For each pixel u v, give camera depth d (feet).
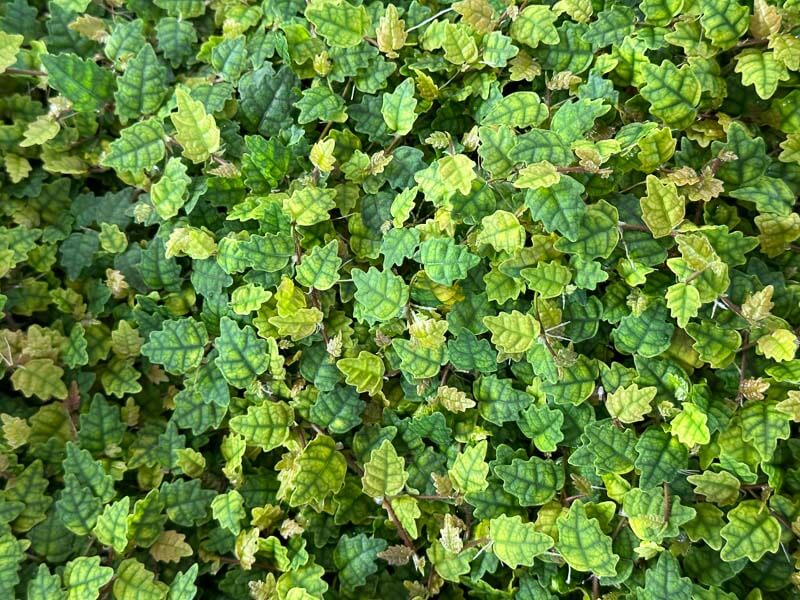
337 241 0.58
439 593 0.56
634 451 0.51
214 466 0.63
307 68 0.65
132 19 0.76
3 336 0.63
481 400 0.56
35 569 0.58
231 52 0.67
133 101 0.65
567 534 0.50
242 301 0.59
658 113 0.55
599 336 0.56
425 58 0.62
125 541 0.55
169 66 0.71
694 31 0.56
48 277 0.68
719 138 0.55
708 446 0.50
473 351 0.55
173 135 0.65
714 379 0.52
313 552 0.57
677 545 0.50
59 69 0.64
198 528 0.60
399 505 0.55
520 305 0.56
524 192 0.55
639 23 0.59
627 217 0.54
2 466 0.60
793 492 0.49
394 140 0.61
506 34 0.62
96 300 0.67
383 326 0.58
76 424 0.64
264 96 0.65
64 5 0.72
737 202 0.56
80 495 0.58
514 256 0.53
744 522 0.48
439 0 0.65
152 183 0.67
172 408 0.65
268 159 0.61
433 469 0.57
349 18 0.62
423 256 0.55
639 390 0.51
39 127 0.68
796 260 0.54
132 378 0.65
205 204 0.64
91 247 0.67
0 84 0.71
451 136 0.62
